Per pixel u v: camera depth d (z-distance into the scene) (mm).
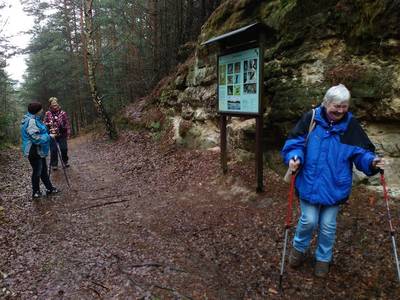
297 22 5086
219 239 4109
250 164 6164
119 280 3275
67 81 24266
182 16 12695
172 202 5594
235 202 5195
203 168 6887
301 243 3207
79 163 9328
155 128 10812
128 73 17031
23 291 3105
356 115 4418
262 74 4875
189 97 8844
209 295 3031
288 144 3039
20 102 33750
